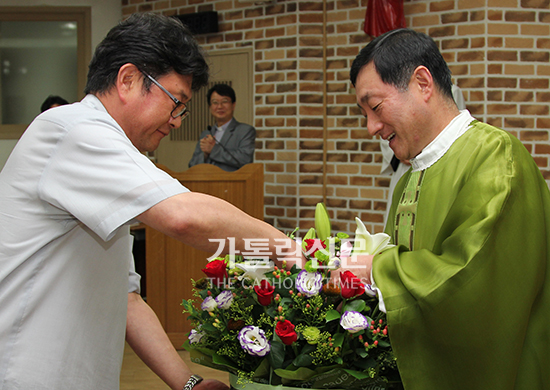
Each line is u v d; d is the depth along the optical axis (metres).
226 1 3.95
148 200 0.85
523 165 0.99
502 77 3.30
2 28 4.48
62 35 4.48
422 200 1.11
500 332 0.88
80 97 4.48
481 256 0.88
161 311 2.86
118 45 0.96
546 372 0.96
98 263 1.00
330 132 3.70
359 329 0.85
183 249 2.85
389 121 1.06
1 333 0.93
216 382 1.11
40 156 0.92
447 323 0.87
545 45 3.28
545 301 0.97
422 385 0.88
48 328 0.95
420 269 0.92
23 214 0.94
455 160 1.06
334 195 3.71
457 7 3.33
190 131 4.27
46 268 0.96
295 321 0.93
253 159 3.53
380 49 1.05
